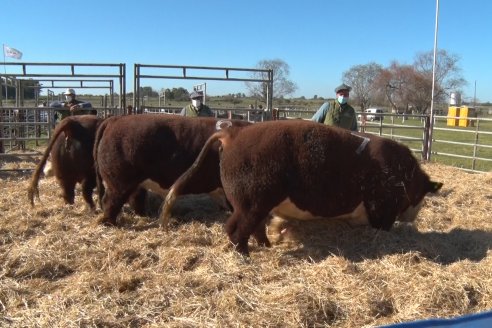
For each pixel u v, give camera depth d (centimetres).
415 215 571
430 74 5800
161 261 466
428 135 1359
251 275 429
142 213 645
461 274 412
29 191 630
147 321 351
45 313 358
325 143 481
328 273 423
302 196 484
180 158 572
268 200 475
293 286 393
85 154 657
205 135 575
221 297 380
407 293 385
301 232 534
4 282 416
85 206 689
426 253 475
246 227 481
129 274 427
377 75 6097
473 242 522
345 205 499
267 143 470
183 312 361
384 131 2586
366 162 495
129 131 573
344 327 347
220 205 657
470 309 370
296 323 344
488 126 3497
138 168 576
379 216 513
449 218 677
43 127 2003
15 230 563
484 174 1093
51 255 474
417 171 535
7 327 339
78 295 387
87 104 1165
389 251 477
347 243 505
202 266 448
